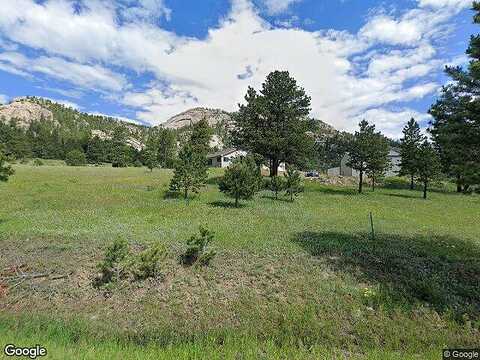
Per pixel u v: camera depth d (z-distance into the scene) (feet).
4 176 51.90
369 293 30.22
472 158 34.63
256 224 60.13
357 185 163.84
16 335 22.04
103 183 113.19
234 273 35.50
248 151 126.82
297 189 99.71
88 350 19.62
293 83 123.95
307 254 41.55
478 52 32.78
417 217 76.28
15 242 44.29
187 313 27.61
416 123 159.12
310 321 26.08
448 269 38.04
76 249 41.29
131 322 26.22
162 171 183.62
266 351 21.29
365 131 131.13
